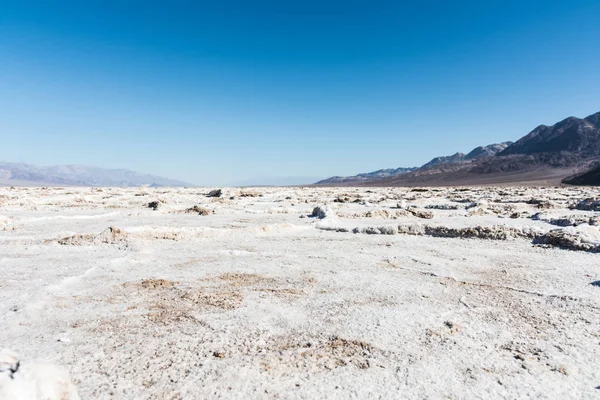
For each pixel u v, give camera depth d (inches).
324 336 253.4
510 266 440.8
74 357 221.9
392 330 262.5
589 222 674.8
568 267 434.0
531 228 614.9
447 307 307.1
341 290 350.6
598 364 219.0
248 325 270.4
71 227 707.4
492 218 836.0
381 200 1369.3
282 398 185.2
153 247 546.3
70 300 321.1
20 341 242.1
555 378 204.1
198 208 993.5
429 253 509.4
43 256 487.5
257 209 1062.4
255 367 212.5
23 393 135.4
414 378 203.2
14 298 323.9
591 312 296.4
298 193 2112.5
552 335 256.7
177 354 227.1
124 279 386.6
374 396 187.5
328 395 187.9
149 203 1179.3
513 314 293.1
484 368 214.4
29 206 1138.7
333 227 714.2
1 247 538.3
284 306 308.3
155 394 187.0
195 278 390.9
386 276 397.4
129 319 280.5
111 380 198.8
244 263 455.2
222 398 184.7
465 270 422.9
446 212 943.7
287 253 510.6
